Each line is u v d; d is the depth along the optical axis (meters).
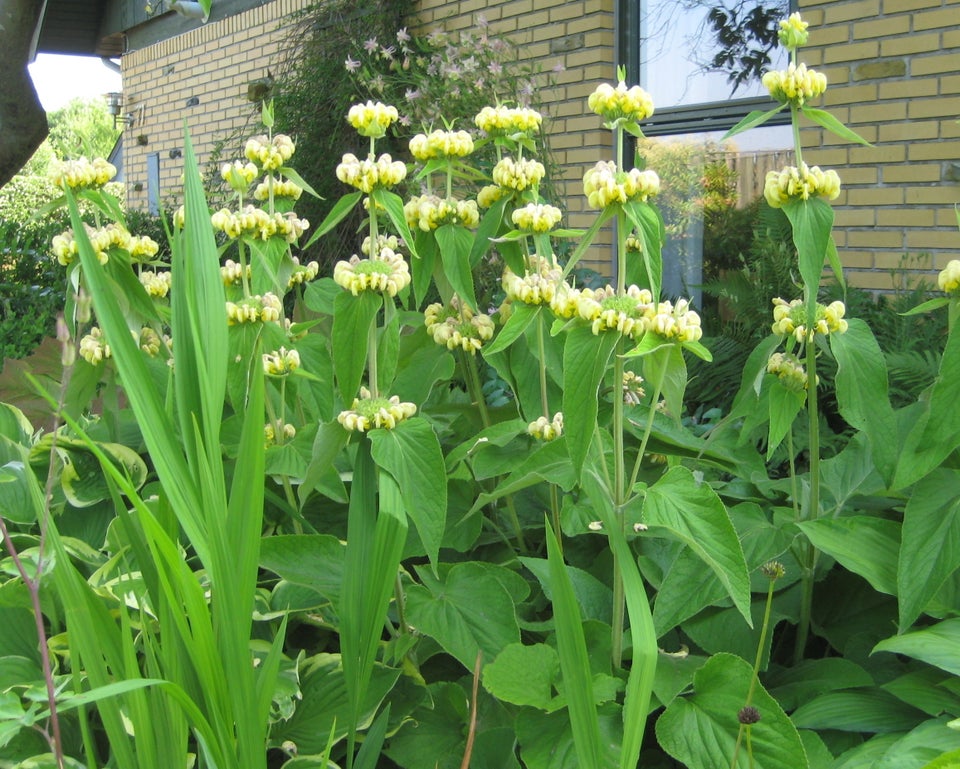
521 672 0.82
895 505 1.02
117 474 0.53
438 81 3.38
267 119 1.14
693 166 3.21
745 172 3.06
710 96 3.15
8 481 1.08
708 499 0.78
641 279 1.13
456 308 1.12
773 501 1.13
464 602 0.91
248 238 1.08
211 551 0.56
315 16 4.40
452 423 1.26
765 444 1.75
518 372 1.06
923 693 0.79
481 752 0.85
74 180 1.09
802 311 0.95
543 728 0.82
